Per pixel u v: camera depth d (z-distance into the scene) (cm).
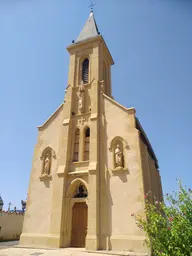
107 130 1948
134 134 1811
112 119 1973
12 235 2489
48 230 1745
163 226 901
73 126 2131
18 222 2634
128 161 1739
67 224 1742
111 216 1609
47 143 2144
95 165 1781
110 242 1523
